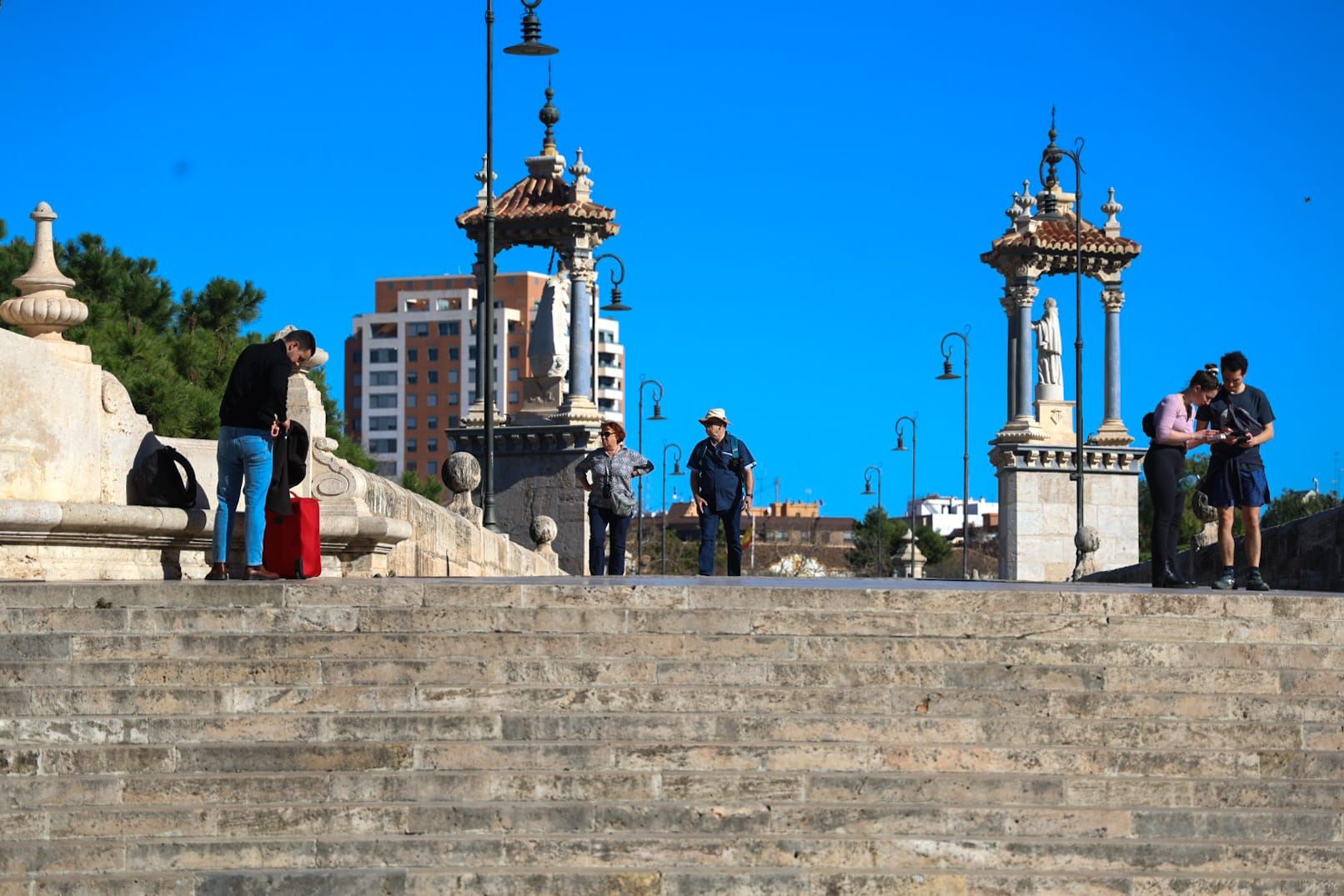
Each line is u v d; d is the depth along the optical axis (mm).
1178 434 18547
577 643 14109
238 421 17281
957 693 13641
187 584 14703
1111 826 12375
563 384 46500
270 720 13070
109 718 12992
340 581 15078
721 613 14398
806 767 12961
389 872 11695
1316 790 12680
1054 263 51062
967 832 12336
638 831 12281
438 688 13461
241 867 11859
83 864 11773
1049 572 50156
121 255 48469
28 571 17906
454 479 36344
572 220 44281
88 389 19406
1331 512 24000
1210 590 17141
